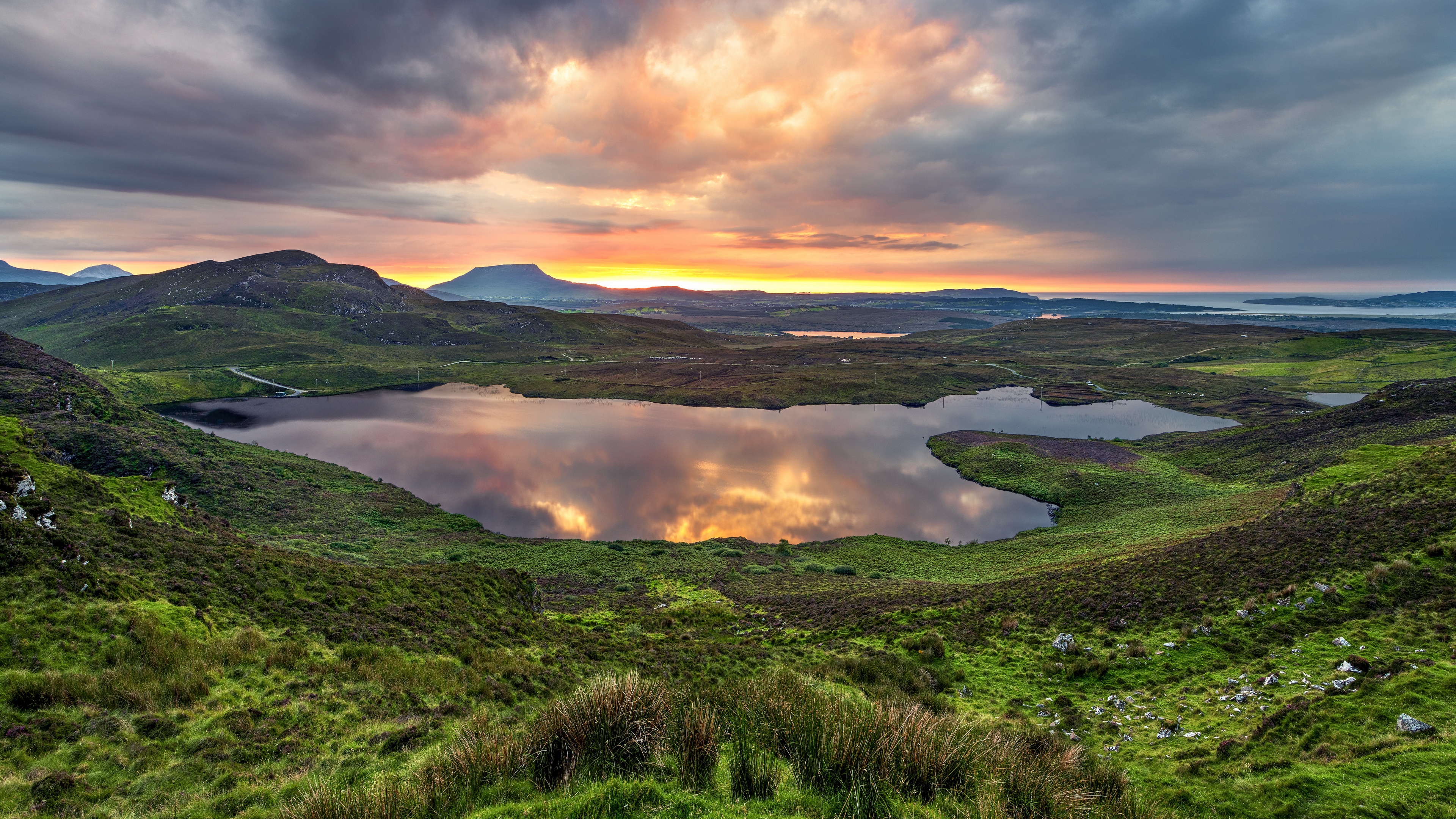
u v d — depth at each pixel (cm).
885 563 6328
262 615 2409
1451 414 8019
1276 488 6869
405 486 9831
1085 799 1366
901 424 15675
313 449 12112
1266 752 1727
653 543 7162
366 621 2667
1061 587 3678
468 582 3678
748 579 5594
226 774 1462
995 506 8938
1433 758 1428
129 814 1263
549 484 10175
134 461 7269
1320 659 2173
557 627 3569
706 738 1370
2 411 7794
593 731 1409
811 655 3206
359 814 1130
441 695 2152
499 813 1141
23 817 1188
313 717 1811
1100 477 9206
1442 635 2070
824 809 1169
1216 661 2411
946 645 3136
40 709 1475
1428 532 2838
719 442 13575
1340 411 9981
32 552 2052
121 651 1798
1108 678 2506
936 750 1362
